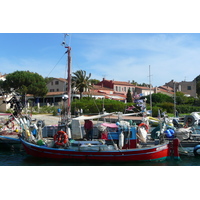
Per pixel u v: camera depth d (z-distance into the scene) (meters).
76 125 15.63
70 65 18.03
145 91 74.19
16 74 56.19
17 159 16.05
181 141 18.16
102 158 14.42
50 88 65.06
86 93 56.16
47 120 36.47
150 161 14.70
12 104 19.77
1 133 22.47
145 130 15.80
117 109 43.03
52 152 15.04
